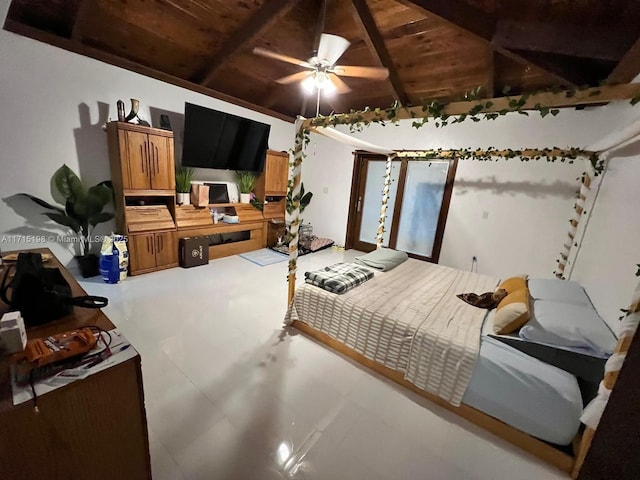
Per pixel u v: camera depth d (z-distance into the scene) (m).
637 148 1.89
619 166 2.19
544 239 3.61
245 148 4.54
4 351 0.88
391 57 3.45
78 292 1.36
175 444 1.40
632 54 1.80
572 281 2.62
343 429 1.56
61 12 2.63
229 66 3.78
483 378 1.59
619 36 1.96
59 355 0.86
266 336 2.39
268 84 4.34
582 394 1.62
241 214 4.66
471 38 2.72
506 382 1.53
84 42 2.96
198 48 3.34
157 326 2.42
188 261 3.86
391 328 1.94
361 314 2.09
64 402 0.82
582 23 2.06
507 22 2.34
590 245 2.50
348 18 2.98
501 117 3.72
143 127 3.18
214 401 1.68
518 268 3.84
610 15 1.90
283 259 4.55
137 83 3.37
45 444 0.81
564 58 2.51
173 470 1.27
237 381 1.86
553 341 1.63
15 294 1.05
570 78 2.60
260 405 1.68
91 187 3.08
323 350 2.26
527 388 1.48
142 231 3.41
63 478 0.88
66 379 0.82
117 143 3.04
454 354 1.67
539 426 1.46
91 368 0.87
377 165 5.00
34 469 0.81
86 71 2.98
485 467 1.40
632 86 1.16
